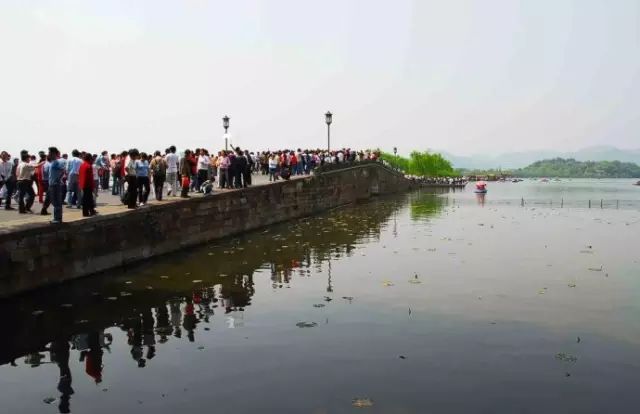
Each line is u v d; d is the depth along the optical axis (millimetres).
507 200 74625
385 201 66812
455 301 16062
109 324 13492
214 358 11242
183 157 25828
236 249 25547
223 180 31562
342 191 55938
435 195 84875
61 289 16609
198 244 26297
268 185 35500
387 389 9672
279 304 15641
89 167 18672
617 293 17078
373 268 21297
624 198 84062
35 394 9469
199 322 13797
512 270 20984
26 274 15680
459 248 26812
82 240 17969
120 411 8828
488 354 11492
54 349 11711
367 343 12195
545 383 9945
